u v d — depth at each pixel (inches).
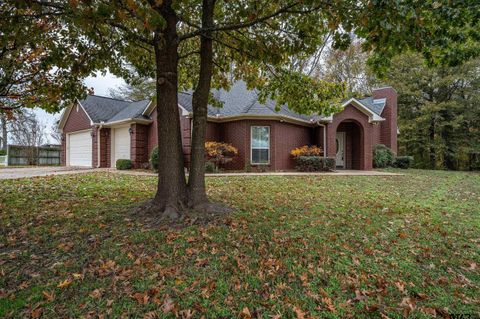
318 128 579.8
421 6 132.6
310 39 202.7
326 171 517.3
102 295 105.1
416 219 202.8
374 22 139.9
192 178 202.4
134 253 137.3
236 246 146.2
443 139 815.7
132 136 569.9
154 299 102.9
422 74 794.2
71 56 203.2
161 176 196.5
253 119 510.6
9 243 148.3
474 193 318.3
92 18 134.2
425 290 113.0
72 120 717.3
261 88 275.9
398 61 812.6
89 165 655.1
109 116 657.6
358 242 156.8
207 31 194.5
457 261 136.9
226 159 486.3
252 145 514.6
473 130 804.0
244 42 221.3
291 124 554.3
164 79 189.8
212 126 530.3
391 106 743.1
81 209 206.1
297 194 283.9
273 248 144.9
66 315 94.5
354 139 633.6
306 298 105.9
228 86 283.7
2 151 951.0
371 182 385.1
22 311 96.3
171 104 193.6
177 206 191.5
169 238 153.2
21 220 181.2
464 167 858.8
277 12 178.2
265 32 219.6
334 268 127.7
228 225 175.5
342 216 204.8
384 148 682.8
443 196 296.0
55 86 229.1
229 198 254.2
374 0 125.3
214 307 99.4
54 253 138.1
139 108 601.0
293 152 534.6
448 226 188.2
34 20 184.7
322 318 94.9
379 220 197.9
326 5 158.2
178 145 197.9
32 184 303.4
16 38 175.0
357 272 124.8
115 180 349.1
